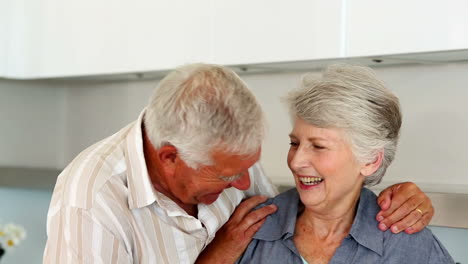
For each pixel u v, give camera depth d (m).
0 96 2.98
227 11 2.10
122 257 1.34
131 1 2.35
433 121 2.06
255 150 1.30
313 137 1.40
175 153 1.33
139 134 1.40
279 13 1.99
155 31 2.29
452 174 2.03
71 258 1.29
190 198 1.40
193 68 1.34
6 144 3.01
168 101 1.31
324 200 1.43
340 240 1.48
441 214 1.83
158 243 1.43
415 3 1.73
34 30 2.67
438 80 2.05
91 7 2.47
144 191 1.39
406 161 2.13
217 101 1.28
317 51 1.92
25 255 3.04
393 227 1.44
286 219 1.53
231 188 1.62
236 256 1.55
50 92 3.17
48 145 3.17
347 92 1.37
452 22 1.67
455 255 2.03
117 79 2.89
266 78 2.47
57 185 1.39
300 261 1.48
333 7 1.88
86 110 3.11
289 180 2.23
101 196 1.34
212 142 1.27
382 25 1.79
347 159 1.40
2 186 2.91
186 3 2.20
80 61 2.51
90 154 1.44
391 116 1.41
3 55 2.71
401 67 2.13
